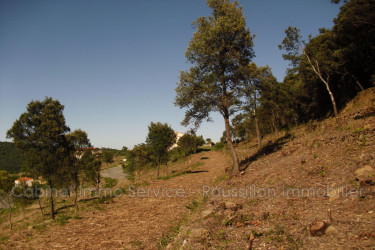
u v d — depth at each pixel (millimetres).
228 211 8344
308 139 17531
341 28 23422
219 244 5758
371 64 24125
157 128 29672
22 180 18828
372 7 19453
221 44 18172
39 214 19000
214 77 18234
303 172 11141
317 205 7207
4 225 17938
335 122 18297
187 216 10164
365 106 18312
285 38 25000
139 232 9391
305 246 4754
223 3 18406
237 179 15570
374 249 3955
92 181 22641
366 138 10914
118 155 108875
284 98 31609
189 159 54719
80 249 8172
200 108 18828
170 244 6891
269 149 22656
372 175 7363
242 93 18625
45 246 8852
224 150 57500
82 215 13484
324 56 24875
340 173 9125
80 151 20344
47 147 14367
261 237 5656
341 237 4734
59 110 15234
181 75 19094
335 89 31047
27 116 14094
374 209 5637
